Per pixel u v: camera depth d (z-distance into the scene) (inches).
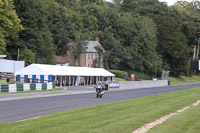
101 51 6609.3
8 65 3629.4
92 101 1894.7
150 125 871.7
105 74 4992.6
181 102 1753.2
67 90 3221.0
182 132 757.3
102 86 2292.1
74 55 6195.9
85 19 7273.6
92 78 4822.8
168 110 1277.1
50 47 5324.8
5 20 3764.8
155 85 5128.0
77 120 947.3
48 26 5935.0
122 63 7283.5
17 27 4008.4
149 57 7455.7
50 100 1908.2
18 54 4613.7
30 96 2287.2
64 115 1096.8
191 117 1050.7
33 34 4896.7
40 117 1048.8
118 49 7037.4
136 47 7268.7
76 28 6722.4
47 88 3174.2
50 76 3732.8
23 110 1331.2
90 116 1053.8
